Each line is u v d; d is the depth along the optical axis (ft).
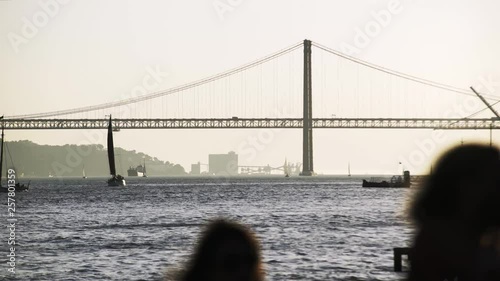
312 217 639.76
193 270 43.50
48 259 340.59
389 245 396.37
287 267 308.60
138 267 310.86
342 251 367.25
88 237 456.04
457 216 34.40
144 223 577.84
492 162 34.42
